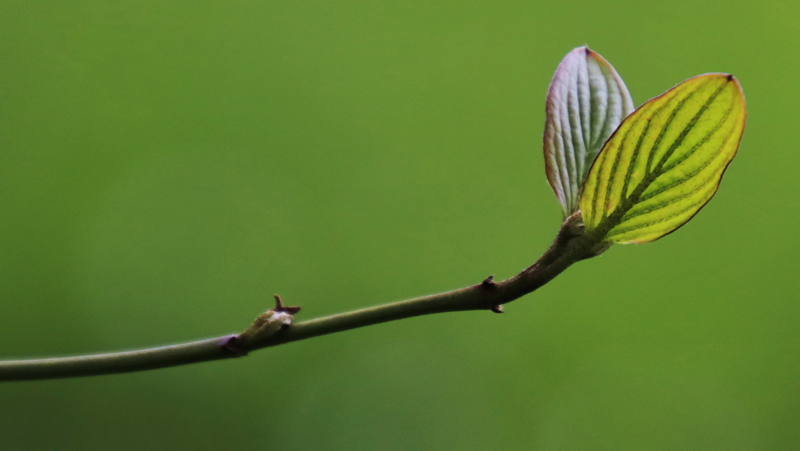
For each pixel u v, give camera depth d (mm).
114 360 635
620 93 649
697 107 624
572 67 649
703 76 622
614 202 632
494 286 633
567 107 646
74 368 635
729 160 626
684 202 630
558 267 634
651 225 633
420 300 634
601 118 647
